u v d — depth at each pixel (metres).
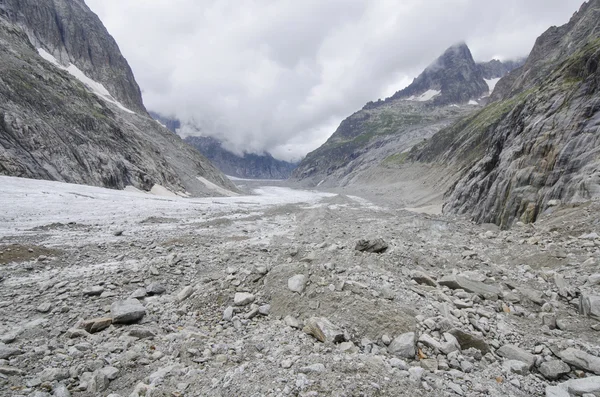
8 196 35.41
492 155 41.31
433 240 17.05
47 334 7.49
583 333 7.13
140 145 87.38
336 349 6.20
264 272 10.57
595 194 17.72
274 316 8.31
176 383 5.30
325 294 8.40
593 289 8.79
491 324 7.69
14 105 55.16
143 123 129.38
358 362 5.43
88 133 69.19
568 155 22.47
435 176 97.94
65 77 82.19
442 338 6.79
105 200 43.25
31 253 14.56
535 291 9.23
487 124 94.75
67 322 8.17
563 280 9.55
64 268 13.14
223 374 5.41
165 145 122.81
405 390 4.74
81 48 149.00
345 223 30.36
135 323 8.20
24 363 5.99
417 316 7.45
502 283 10.13
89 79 140.25
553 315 7.90
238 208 51.62
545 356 6.31
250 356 6.24
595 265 10.09
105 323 7.92
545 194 22.67
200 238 20.86
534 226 17.31
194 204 53.69
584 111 24.83
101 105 87.19
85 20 162.62
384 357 5.96
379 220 31.81
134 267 13.12
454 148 107.31
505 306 8.69
